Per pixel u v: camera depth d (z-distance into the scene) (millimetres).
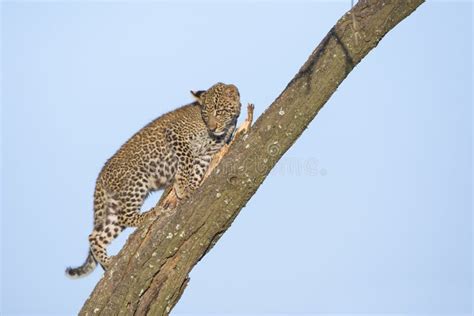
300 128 12906
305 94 12727
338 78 12711
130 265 13992
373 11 12562
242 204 13367
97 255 20469
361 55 12719
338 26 12766
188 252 13688
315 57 12805
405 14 12617
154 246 13680
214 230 13531
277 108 12906
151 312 13961
